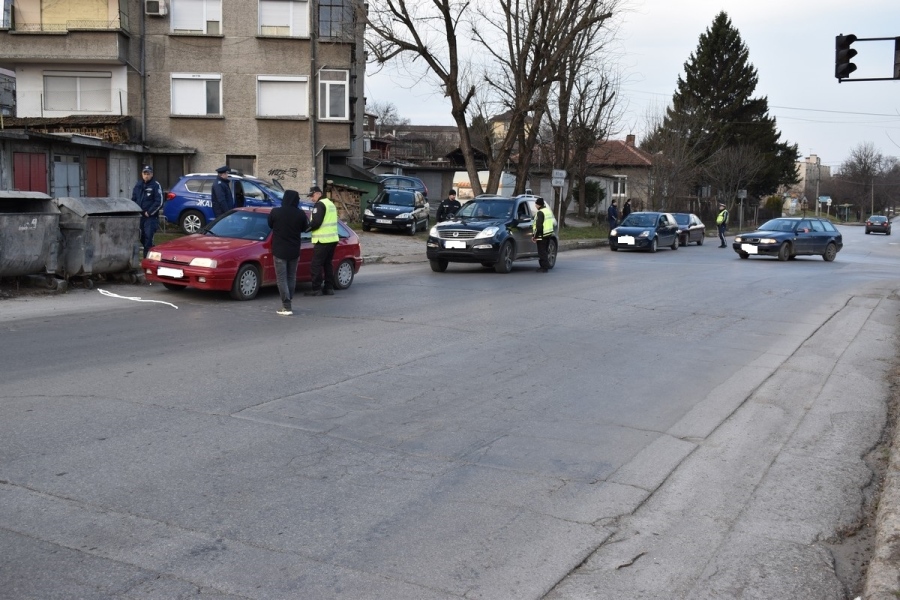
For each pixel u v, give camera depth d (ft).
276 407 23.99
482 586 13.74
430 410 24.47
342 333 36.19
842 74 64.75
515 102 101.04
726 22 232.53
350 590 13.38
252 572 13.87
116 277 49.19
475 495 17.84
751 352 35.53
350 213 110.52
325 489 17.79
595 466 20.11
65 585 13.14
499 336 36.88
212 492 17.30
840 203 375.66
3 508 16.01
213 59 107.76
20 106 105.40
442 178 182.80
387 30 91.81
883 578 13.58
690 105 213.66
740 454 21.48
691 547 15.64
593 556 15.11
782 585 14.19
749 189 238.27
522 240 67.10
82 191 91.56
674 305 49.73
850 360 34.12
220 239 46.16
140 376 26.94
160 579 13.47
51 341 32.09
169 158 108.58
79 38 102.27
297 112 109.91
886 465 20.83
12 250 41.19
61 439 20.26
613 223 122.52
